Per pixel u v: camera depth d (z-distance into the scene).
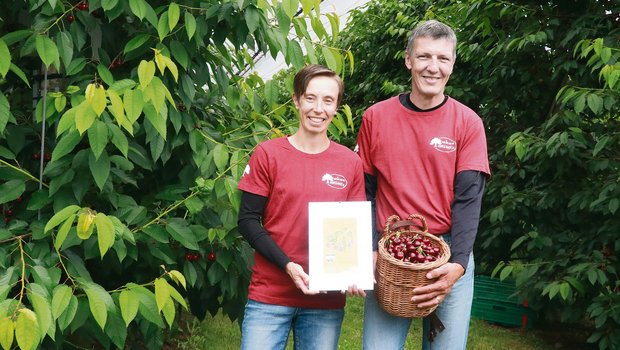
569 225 4.50
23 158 2.59
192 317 5.15
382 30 7.22
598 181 4.22
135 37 2.38
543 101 4.96
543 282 4.14
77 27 2.34
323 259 2.21
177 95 2.66
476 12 4.71
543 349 5.00
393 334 2.52
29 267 2.03
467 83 5.78
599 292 4.11
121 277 2.77
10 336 1.65
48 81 2.95
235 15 2.49
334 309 2.41
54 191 2.18
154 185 2.88
